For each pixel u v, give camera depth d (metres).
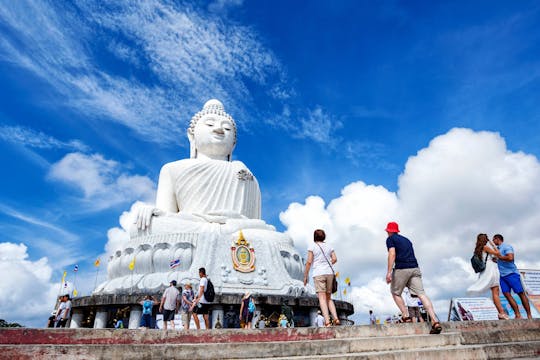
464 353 6.86
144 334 7.91
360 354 6.72
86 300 20.45
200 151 29.98
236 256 22.19
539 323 9.13
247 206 27.06
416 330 8.24
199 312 13.02
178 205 27.16
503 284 9.97
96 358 6.71
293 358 6.75
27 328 7.42
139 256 22.11
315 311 21.33
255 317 19.44
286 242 24.91
